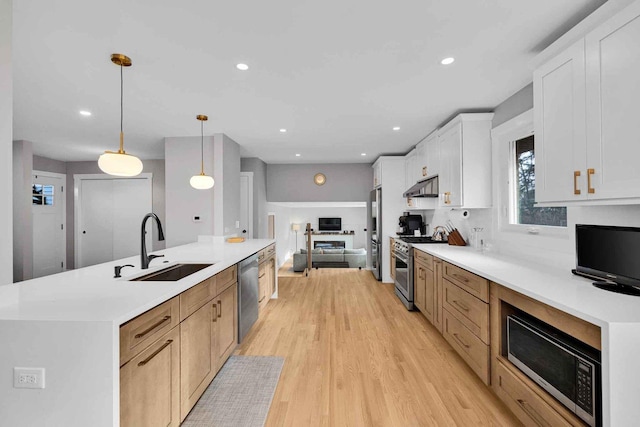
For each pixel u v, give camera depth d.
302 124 3.72
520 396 1.75
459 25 1.74
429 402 2.03
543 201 1.88
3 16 1.31
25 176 4.53
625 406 1.16
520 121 2.68
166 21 1.68
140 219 6.20
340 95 2.79
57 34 1.80
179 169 4.21
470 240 3.66
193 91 2.68
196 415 1.91
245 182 5.94
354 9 1.59
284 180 6.66
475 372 2.32
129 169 2.32
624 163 1.37
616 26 1.39
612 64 1.42
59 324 1.17
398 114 3.35
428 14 1.64
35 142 4.66
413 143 4.77
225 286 2.48
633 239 1.50
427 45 1.95
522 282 1.83
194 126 3.78
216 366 2.25
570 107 1.67
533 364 1.69
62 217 6.20
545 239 2.41
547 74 1.84
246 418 1.88
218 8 1.58
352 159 6.18
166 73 2.32
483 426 1.80
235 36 1.84
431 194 4.01
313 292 4.84
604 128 1.46
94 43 1.90
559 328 1.46
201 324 2.00
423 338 3.07
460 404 2.01
